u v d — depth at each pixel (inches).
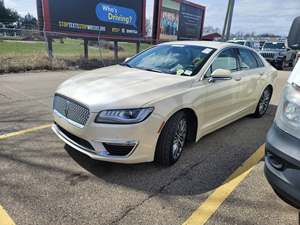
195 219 105.5
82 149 130.0
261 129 211.9
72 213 105.1
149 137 127.2
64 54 636.7
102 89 131.5
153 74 156.7
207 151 166.7
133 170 137.8
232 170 144.6
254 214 110.1
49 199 112.3
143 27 713.6
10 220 100.0
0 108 231.8
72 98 130.0
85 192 118.1
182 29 855.1
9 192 115.6
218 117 176.4
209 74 162.9
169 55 179.0
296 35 118.6
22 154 148.3
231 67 188.9
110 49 859.4
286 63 792.3
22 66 454.0
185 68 162.7
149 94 129.2
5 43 690.8
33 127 189.0
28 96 278.8
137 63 183.3
